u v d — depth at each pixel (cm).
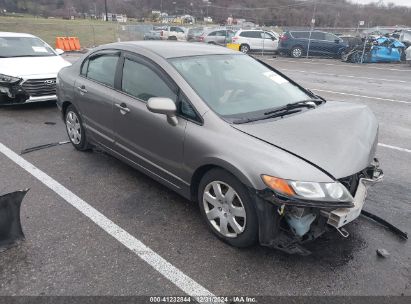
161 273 279
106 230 330
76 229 331
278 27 5550
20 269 279
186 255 299
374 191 416
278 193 259
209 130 308
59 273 276
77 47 2330
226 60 399
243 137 292
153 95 360
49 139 566
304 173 261
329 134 304
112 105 406
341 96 969
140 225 339
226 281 272
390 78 1360
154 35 3055
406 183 438
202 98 327
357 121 340
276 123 313
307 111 351
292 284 270
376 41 2034
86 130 474
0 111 728
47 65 741
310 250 307
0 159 484
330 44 2136
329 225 283
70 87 483
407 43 2189
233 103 338
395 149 554
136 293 260
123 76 402
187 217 353
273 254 300
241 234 294
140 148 380
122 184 417
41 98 712
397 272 284
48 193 395
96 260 291
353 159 284
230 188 294
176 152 334
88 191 400
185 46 410
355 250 308
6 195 290
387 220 358
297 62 1942
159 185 416
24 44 813
